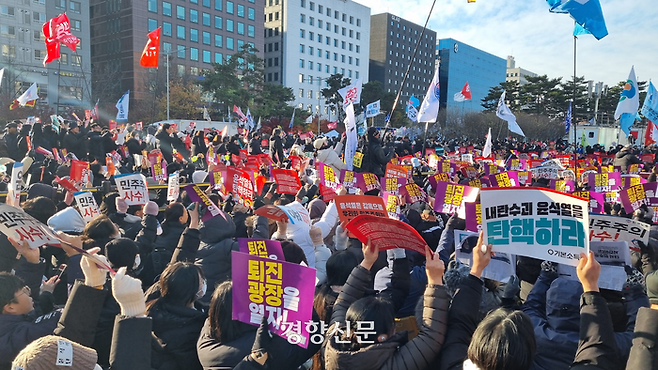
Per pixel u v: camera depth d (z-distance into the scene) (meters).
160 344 2.75
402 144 21.86
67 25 18.47
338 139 24.97
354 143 9.11
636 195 5.84
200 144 15.30
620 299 2.70
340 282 3.09
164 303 2.86
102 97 56.31
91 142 13.41
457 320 2.33
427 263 2.37
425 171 13.03
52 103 62.84
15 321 2.75
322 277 3.98
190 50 79.00
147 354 2.22
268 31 96.06
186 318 2.81
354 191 7.38
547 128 56.53
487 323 1.92
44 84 62.78
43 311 3.21
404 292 3.00
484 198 2.38
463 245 3.01
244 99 54.91
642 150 25.91
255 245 2.83
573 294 2.50
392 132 35.47
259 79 60.41
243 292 2.43
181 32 77.62
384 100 75.31
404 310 3.16
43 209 4.61
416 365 2.18
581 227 2.18
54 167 9.77
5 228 2.57
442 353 2.24
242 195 5.61
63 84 63.75
